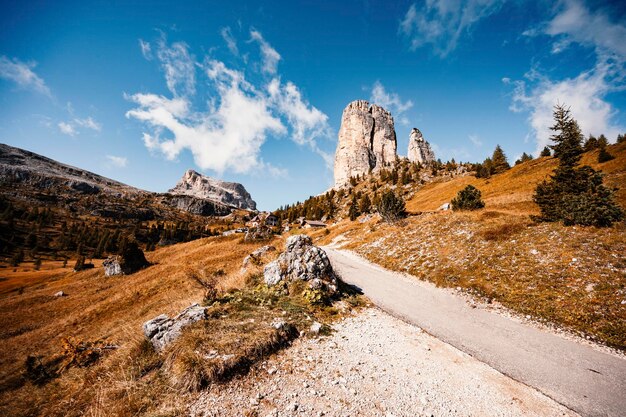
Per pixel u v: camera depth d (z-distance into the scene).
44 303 38.09
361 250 36.59
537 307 14.45
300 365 8.25
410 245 29.84
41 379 10.72
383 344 10.62
